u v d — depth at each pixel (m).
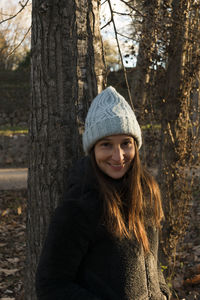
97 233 1.33
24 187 8.72
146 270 1.43
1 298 3.43
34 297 2.09
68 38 1.93
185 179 3.73
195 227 4.93
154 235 1.53
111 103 1.39
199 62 3.57
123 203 1.41
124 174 1.47
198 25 3.59
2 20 3.24
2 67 20.59
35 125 1.98
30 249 2.09
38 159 1.97
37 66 1.94
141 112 3.75
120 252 1.35
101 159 1.40
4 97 19.88
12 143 12.76
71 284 1.29
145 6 3.55
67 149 1.93
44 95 1.93
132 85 4.03
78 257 1.31
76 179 1.49
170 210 3.69
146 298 1.40
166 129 3.71
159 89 3.73
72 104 1.92
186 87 3.62
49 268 1.27
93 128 1.38
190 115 3.79
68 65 1.94
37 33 1.93
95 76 1.93
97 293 1.33
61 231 1.29
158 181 3.82
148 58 3.55
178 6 3.47
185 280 3.76
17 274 4.00
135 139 1.45
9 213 6.52
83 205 1.32
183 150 3.69
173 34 3.53
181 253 4.29
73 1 1.87
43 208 1.97
